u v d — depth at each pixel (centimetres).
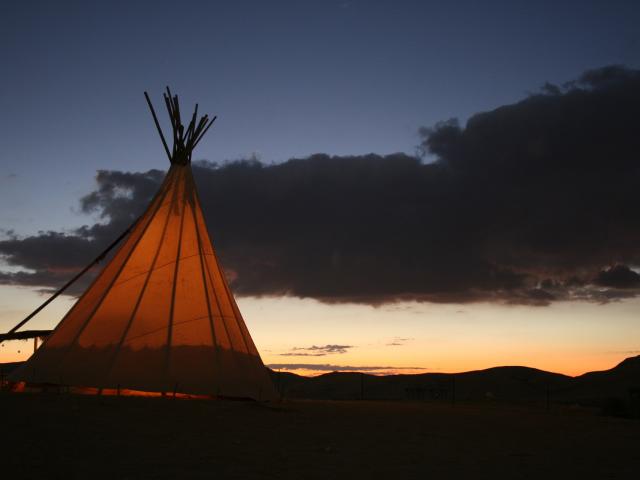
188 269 1897
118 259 1895
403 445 1264
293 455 1073
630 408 2447
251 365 1848
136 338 1733
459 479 973
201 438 1154
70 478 827
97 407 1364
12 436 1031
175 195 1995
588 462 1184
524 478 1007
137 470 889
